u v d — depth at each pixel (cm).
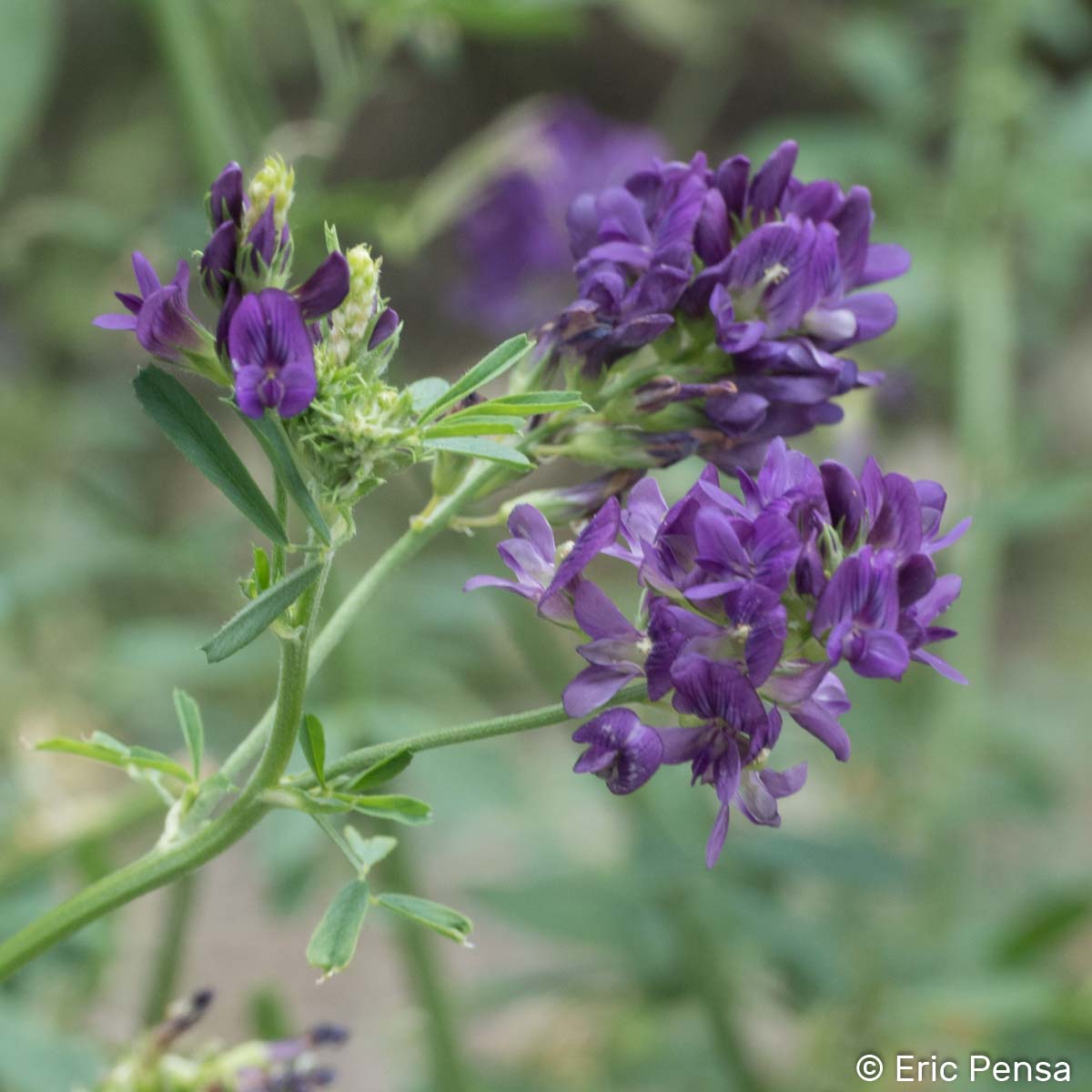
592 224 44
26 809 54
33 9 57
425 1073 69
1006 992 61
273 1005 52
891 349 83
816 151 84
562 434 44
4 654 81
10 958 42
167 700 85
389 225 58
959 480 79
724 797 41
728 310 43
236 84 59
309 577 41
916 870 69
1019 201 83
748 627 41
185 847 42
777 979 65
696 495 42
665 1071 73
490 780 62
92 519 89
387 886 58
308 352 41
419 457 42
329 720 58
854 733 77
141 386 41
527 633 65
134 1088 46
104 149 160
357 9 57
